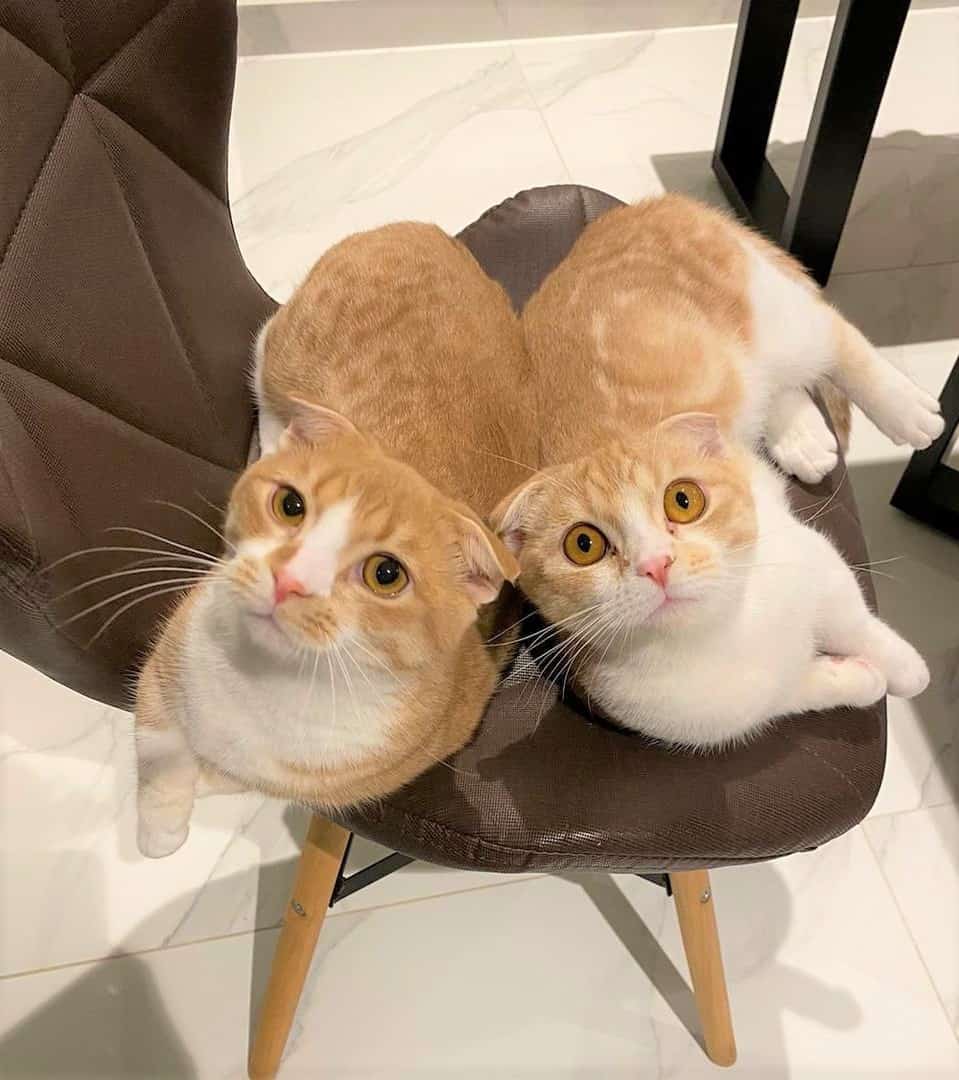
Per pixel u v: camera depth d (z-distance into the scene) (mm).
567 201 1184
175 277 819
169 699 767
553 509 799
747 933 1273
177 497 758
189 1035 1207
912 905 1293
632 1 2143
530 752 784
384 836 760
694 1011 1229
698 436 811
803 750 805
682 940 1183
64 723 1368
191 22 781
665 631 771
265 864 1302
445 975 1246
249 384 969
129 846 1300
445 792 752
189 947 1252
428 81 2100
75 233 692
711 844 748
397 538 701
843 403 1145
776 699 808
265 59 2117
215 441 862
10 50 661
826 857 1320
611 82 2111
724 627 781
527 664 854
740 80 1804
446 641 729
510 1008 1229
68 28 705
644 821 743
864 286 1806
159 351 778
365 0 2064
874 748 820
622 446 806
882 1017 1228
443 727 758
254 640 701
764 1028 1222
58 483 610
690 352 963
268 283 1811
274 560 685
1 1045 1196
